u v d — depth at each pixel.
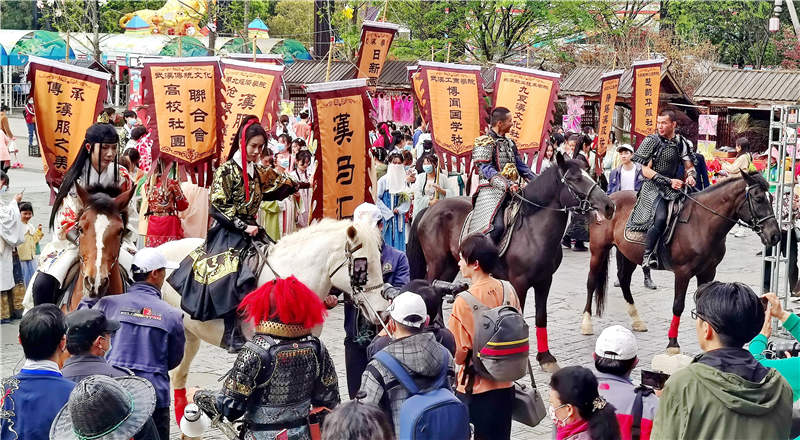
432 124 12.09
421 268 11.23
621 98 26.28
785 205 12.95
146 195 12.96
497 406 6.30
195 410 5.54
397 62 29.38
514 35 30.34
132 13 37.09
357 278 7.05
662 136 11.30
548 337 11.71
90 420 4.20
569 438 4.89
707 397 4.08
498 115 10.41
